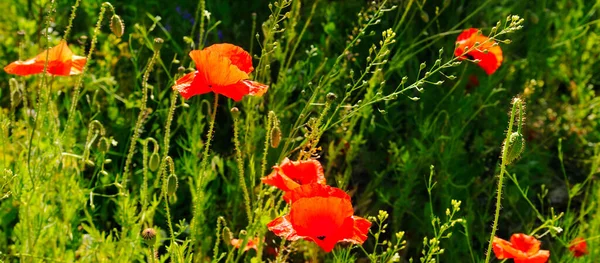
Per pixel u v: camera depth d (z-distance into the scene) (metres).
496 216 1.24
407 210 1.69
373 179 1.80
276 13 1.48
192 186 1.57
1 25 1.86
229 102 1.72
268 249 1.63
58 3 1.86
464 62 1.84
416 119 1.75
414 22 1.86
